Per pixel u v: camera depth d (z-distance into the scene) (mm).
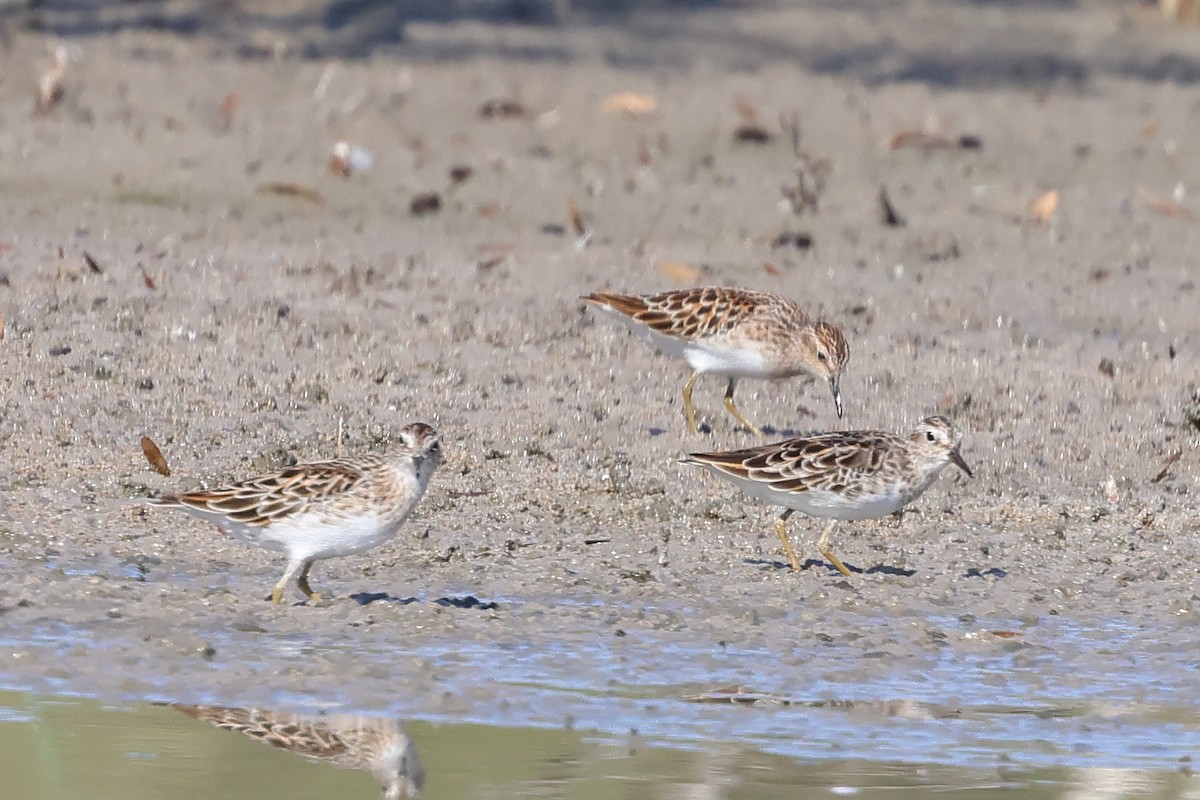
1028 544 13008
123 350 15703
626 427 15031
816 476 11969
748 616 11312
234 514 10812
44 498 12969
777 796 8602
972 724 9672
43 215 19234
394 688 9914
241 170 21469
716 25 33188
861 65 30266
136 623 10727
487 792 8625
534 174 22281
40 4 28391
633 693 9977
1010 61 31141
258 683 9961
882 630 11148
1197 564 12680
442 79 26500
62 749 9078
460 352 16328
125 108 23406
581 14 33375
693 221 20875
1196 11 35531
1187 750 9383
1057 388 16266
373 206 20797
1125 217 21828
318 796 8508
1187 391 16406
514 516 13125
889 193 22234
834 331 15102
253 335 16266
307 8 30547
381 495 10789
